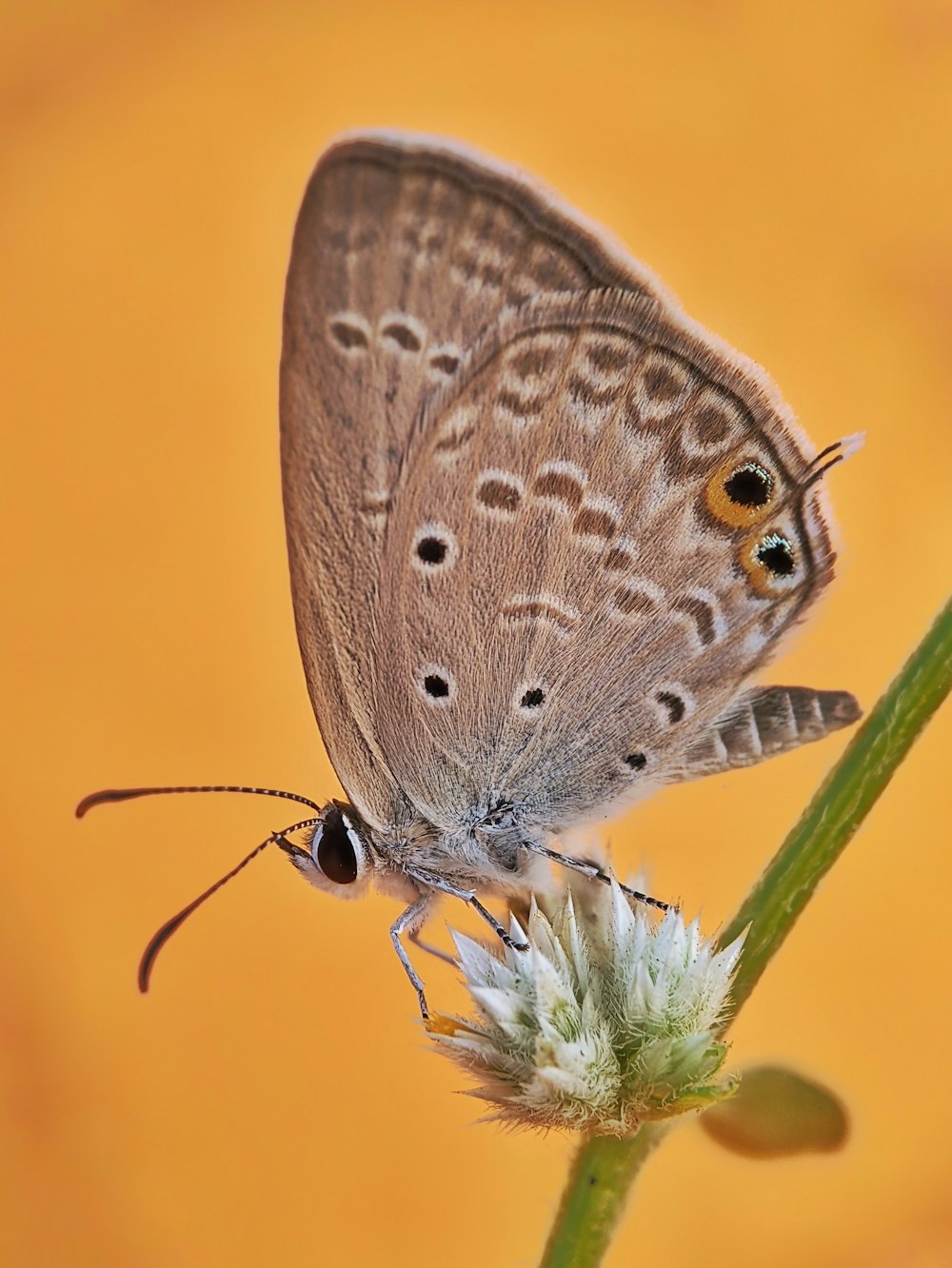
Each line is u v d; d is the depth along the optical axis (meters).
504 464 0.12
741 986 0.12
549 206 0.12
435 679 0.12
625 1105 0.12
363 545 0.12
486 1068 0.12
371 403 0.12
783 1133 0.12
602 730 0.13
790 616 0.13
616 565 0.12
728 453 0.12
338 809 0.13
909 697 0.12
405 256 0.12
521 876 0.13
